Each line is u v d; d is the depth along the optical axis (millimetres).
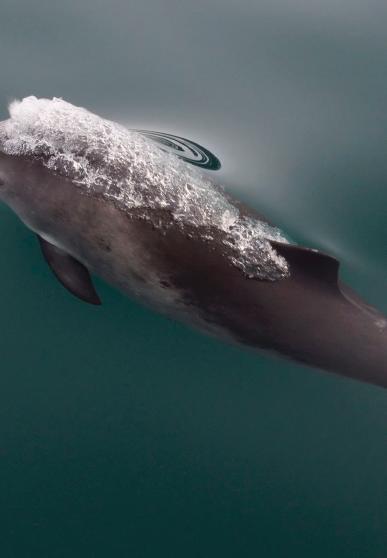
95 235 6219
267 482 6414
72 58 8586
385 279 7492
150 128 7961
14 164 6562
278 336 6043
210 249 5863
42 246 6902
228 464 6469
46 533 5934
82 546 5918
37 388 6508
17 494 6078
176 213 5988
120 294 7062
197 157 7672
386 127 8438
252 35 9055
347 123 8422
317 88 8648
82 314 6957
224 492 6352
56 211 6359
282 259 5754
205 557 6008
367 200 7941
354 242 7691
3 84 8172
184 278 5969
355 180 8055
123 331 6945
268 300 5832
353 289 7164
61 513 6051
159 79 8523
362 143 8297
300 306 5832
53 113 6625
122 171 6172
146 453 6438
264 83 8625
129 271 6258
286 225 7520
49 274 7094
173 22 9133
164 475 6367
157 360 6871
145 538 6035
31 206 6559
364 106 8570
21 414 6379
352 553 6129
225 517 6234
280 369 6977
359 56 8969
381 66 8898
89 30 8883
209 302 6035
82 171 6211
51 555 5824
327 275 5699
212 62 8750
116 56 8672
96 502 6145
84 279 6770
